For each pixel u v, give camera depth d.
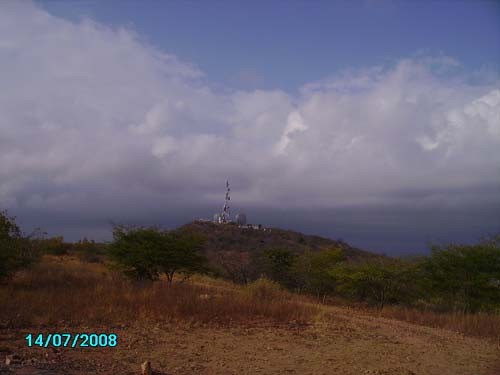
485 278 23.67
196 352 10.91
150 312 15.01
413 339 14.93
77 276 24.70
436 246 25.67
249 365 10.02
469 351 13.39
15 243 21.52
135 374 8.66
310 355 11.39
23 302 15.05
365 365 10.64
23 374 7.96
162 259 26.20
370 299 27.69
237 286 32.03
